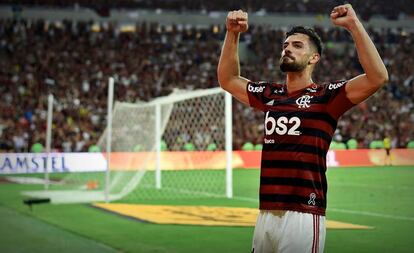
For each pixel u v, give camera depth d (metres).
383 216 11.13
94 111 30.19
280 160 3.39
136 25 37.72
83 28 36.28
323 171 3.40
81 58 34.25
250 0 39.12
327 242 8.30
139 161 20.95
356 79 3.33
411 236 8.80
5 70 31.88
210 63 36.56
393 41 39.62
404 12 40.03
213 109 26.30
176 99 15.97
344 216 11.14
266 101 3.61
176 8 38.53
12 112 28.45
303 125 3.37
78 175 21.28
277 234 3.36
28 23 35.31
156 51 36.47
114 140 22.02
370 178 20.62
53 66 33.06
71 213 11.45
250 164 26.33
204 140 26.48
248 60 37.97
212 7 38.97
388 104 33.16
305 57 3.48
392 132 31.30
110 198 14.20
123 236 8.80
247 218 10.67
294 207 3.33
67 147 26.64
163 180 19.89
